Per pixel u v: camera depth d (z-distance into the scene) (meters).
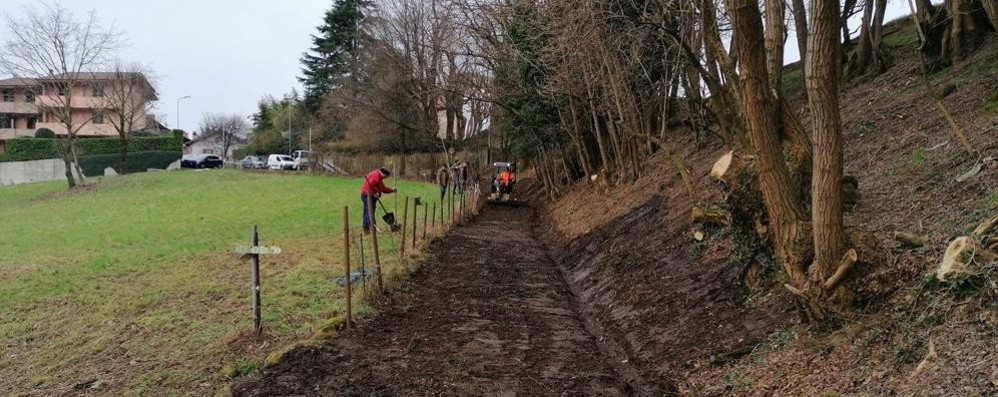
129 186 37.06
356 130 50.91
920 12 14.45
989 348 4.24
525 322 9.20
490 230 20.84
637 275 10.27
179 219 22.31
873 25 16.70
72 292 11.41
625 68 16.86
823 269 5.79
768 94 6.20
